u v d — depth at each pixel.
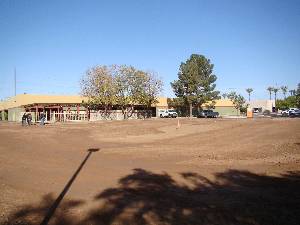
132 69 70.94
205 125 41.06
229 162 17.55
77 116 71.94
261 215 8.97
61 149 24.94
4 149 24.78
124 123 48.75
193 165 17.09
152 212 9.44
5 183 13.35
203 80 77.06
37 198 11.09
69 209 9.86
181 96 79.62
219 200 10.49
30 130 42.91
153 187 12.49
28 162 18.73
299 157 17.94
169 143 28.33
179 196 11.11
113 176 14.66
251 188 11.98
